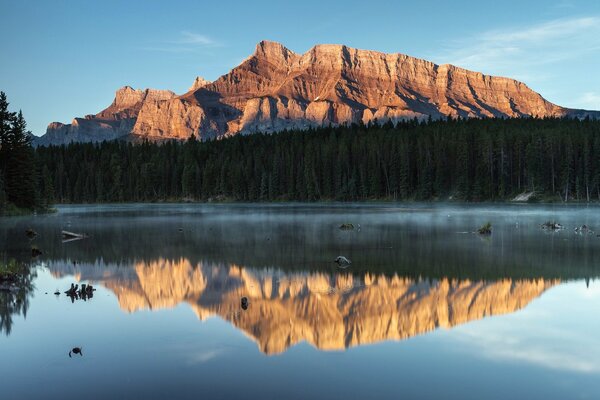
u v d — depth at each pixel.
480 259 33.19
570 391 12.64
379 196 161.12
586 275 27.28
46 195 127.50
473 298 22.20
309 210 107.88
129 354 15.27
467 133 158.75
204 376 13.59
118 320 18.98
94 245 42.66
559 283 25.19
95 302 21.80
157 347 15.88
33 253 37.25
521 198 139.00
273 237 48.53
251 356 15.07
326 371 13.91
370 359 14.78
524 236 47.47
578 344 15.95
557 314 19.45
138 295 23.19
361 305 21.11
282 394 12.48
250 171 182.50
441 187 150.50
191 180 189.88
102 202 189.88
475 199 143.25
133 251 38.66
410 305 21.00
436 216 80.44
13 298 22.55
